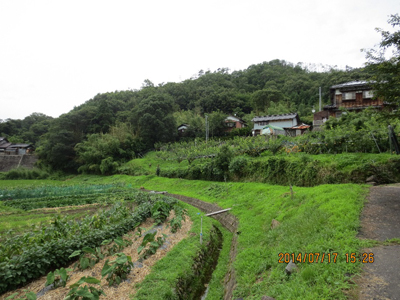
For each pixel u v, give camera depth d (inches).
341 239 227.3
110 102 2546.8
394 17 292.2
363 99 1072.2
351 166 511.5
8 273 228.1
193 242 374.6
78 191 1007.6
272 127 1299.2
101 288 238.4
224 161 861.8
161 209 489.4
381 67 304.7
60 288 236.2
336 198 342.3
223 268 342.0
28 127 2933.1
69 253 289.3
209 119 2007.9
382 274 176.9
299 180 580.1
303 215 321.1
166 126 2041.1
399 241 218.8
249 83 3186.5
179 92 2893.7
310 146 705.0
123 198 722.8
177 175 1111.0
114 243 349.7
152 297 222.2
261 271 257.9
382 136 575.2
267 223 403.5
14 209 691.4
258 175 719.1
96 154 1679.4
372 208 305.4
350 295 159.8
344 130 668.7
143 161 1638.8
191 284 289.1
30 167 1883.6
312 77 2797.7
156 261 305.7
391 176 457.7
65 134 1921.8
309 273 188.9
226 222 535.2
